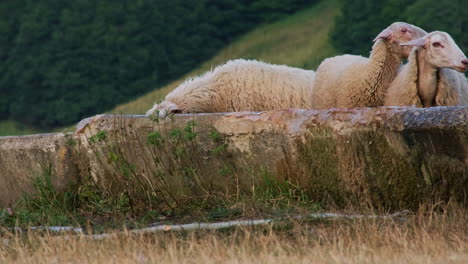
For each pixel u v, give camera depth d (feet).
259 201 86.99
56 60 401.49
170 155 94.79
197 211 88.63
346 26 361.51
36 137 104.06
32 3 415.44
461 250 65.21
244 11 440.45
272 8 445.78
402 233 70.90
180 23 419.13
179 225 80.74
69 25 409.69
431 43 99.60
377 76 106.42
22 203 101.55
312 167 86.99
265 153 89.86
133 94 401.49
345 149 84.43
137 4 414.82
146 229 79.20
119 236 75.46
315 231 75.10
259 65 121.60
